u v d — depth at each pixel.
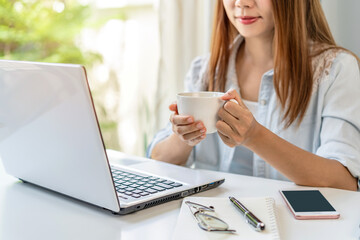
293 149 0.95
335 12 1.55
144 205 0.80
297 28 1.19
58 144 0.77
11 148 0.91
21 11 3.15
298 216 0.76
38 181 0.91
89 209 0.82
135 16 2.69
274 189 0.93
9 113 0.84
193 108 0.83
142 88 2.53
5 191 0.93
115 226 0.74
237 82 1.37
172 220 0.76
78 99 0.68
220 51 1.38
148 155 1.32
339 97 1.16
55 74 0.69
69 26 3.19
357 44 1.54
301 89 1.21
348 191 0.91
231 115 0.85
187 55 2.04
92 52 3.09
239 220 0.72
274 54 1.26
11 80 0.78
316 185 0.95
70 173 0.79
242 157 1.32
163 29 2.06
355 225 0.73
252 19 1.22
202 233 0.67
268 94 1.28
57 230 0.72
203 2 2.00
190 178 0.94
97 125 0.68
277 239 0.65
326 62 1.23
